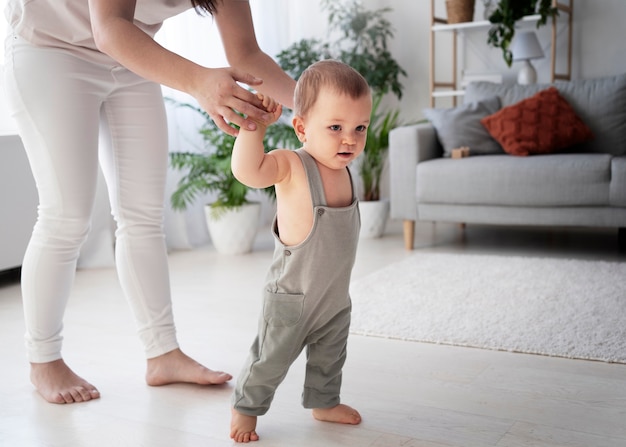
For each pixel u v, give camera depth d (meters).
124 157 1.79
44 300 1.75
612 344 2.04
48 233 1.72
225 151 3.85
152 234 1.84
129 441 1.52
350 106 1.30
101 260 3.57
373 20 5.11
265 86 1.83
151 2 1.63
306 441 1.49
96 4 1.43
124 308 2.71
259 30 4.67
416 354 2.05
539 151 3.65
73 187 1.69
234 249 3.80
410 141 3.63
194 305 2.73
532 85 3.97
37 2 1.59
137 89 1.78
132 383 1.88
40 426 1.61
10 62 1.65
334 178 1.40
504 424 1.55
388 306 2.54
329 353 1.50
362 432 1.52
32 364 1.80
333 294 1.41
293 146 3.94
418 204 3.65
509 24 4.34
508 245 3.81
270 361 1.44
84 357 2.11
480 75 4.66
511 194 3.37
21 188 3.24
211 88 1.31
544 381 1.81
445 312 2.44
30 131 1.66
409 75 5.10
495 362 1.97
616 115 3.69
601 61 4.57
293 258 1.37
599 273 2.91
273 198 4.10
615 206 3.19
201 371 1.82
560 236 4.03
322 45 5.12
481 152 3.83
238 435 1.50
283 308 1.40
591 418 1.57
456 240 4.00
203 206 4.20
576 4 4.57
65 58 1.64
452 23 4.62
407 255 3.58
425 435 1.50
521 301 2.54
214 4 1.64
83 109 1.67
